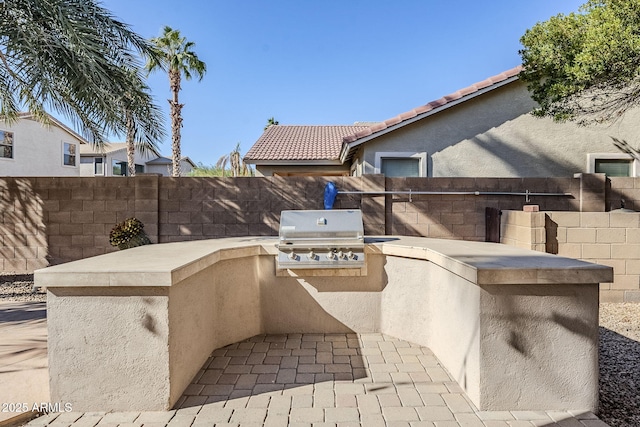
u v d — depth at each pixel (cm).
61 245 759
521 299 286
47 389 311
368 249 439
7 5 595
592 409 284
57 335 286
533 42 664
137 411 286
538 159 938
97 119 773
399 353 395
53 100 732
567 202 729
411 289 425
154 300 287
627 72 552
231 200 737
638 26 514
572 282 279
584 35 591
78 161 2236
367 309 454
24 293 642
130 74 737
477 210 734
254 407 292
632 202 723
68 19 609
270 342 429
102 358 287
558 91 633
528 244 576
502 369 285
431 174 947
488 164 939
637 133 921
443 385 326
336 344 421
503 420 273
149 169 3375
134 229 691
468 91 909
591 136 931
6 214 764
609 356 389
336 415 280
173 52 1814
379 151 953
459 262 309
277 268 448
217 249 396
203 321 368
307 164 1253
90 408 286
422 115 918
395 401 299
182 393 312
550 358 285
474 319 296
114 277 278
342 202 733
